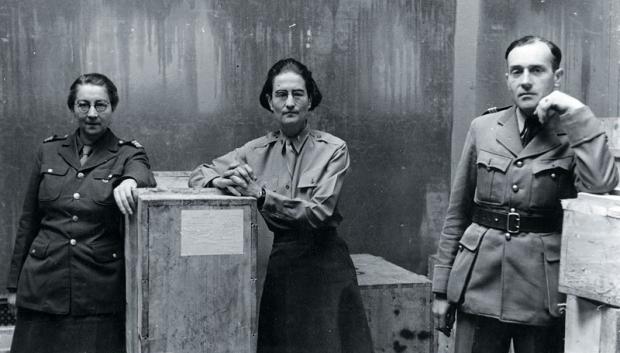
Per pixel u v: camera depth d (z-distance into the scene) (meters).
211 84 3.64
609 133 2.41
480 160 2.17
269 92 2.60
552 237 2.08
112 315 2.47
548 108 1.99
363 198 3.91
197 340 2.11
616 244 1.81
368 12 3.83
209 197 2.13
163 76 3.58
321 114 3.81
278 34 3.71
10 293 2.59
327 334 2.42
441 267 2.27
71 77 3.47
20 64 3.40
